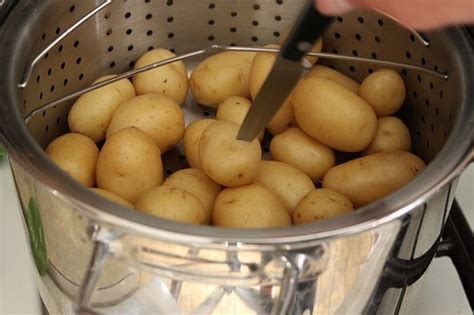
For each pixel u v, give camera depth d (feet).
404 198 1.44
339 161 1.94
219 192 1.77
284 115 1.90
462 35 1.71
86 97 1.90
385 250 1.47
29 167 1.46
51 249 1.56
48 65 1.82
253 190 1.69
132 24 1.98
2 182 2.04
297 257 1.38
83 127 1.90
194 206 1.65
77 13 1.84
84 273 1.51
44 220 1.52
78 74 1.93
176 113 1.87
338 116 1.81
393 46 1.91
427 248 1.59
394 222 1.43
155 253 1.40
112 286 1.49
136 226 1.37
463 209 2.02
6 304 1.84
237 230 1.37
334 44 2.03
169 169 1.95
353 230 1.39
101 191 1.69
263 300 1.45
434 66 1.79
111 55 1.99
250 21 2.05
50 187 1.43
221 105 1.93
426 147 1.89
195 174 1.78
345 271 1.45
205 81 1.98
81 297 1.42
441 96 1.77
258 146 1.70
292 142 1.87
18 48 1.66
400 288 1.62
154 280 1.45
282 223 1.66
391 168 1.76
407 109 1.95
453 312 1.88
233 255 1.37
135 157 1.73
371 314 1.60
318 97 1.81
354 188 1.77
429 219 1.51
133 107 1.86
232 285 1.43
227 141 1.69
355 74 2.04
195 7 2.01
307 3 1.33
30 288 1.87
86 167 1.79
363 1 1.35
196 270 1.41
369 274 1.50
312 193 1.72
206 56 2.12
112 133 1.86
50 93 1.86
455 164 1.49
